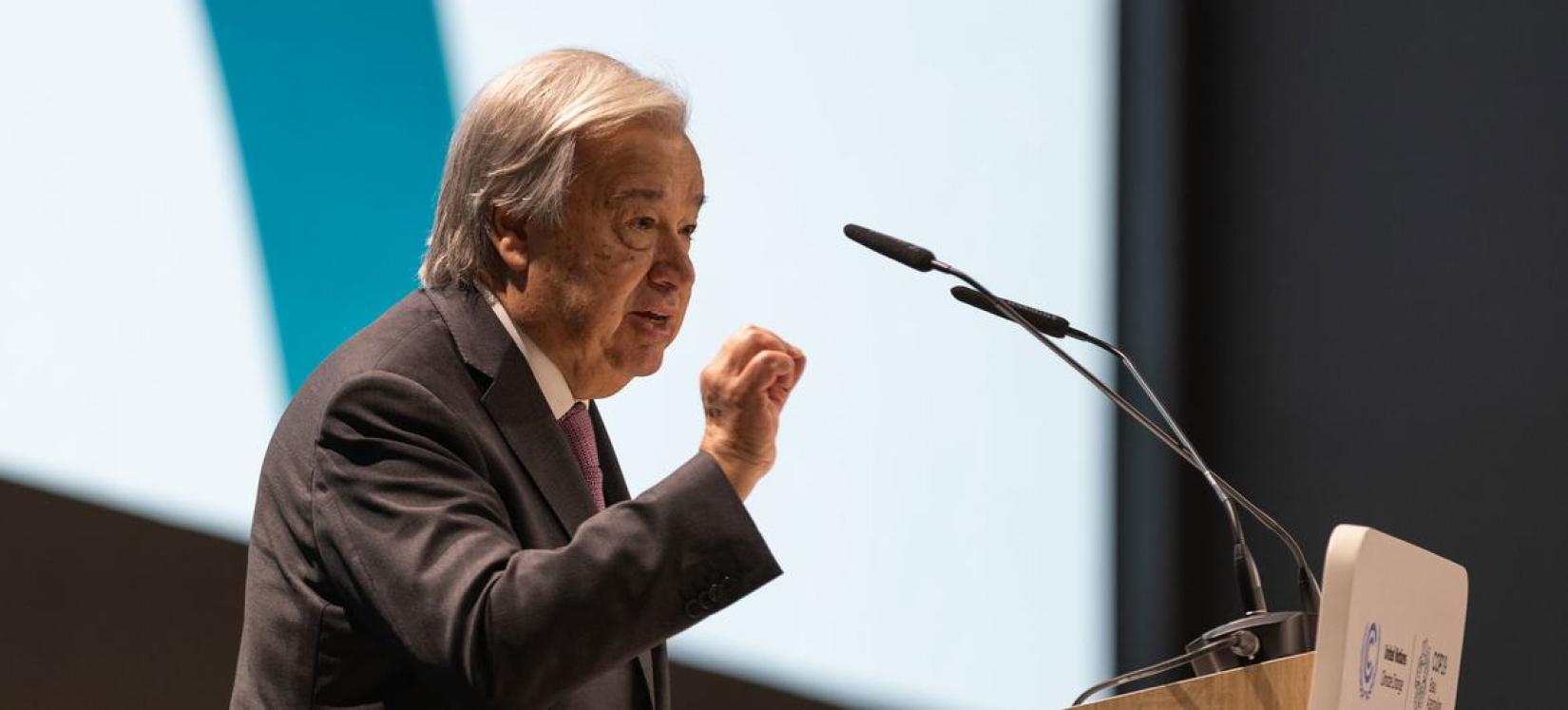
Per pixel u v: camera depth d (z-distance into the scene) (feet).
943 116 43.73
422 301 19.49
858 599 41.47
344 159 33.76
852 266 42.04
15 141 30.30
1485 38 43.09
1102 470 45.39
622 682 19.04
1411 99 44.21
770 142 40.96
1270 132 46.32
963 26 44.19
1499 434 42.14
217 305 32.27
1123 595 45.32
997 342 44.01
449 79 35.22
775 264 40.78
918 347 42.88
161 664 31.94
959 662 42.78
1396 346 44.01
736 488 17.58
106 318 31.17
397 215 34.24
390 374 18.17
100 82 31.14
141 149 31.53
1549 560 41.06
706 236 39.88
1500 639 41.60
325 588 17.88
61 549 30.99
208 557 32.32
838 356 41.73
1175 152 46.80
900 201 42.96
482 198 19.47
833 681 40.88
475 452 18.16
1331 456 44.70
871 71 42.65
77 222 30.89
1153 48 46.85
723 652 39.27
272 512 18.44
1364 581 14.79
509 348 19.17
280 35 33.19
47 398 30.68
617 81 19.72
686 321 39.14
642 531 16.69
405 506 17.31
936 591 42.63
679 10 39.55
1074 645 44.55
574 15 37.58
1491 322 42.52
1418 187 43.96
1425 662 15.98
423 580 16.71
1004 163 44.62
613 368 19.89
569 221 19.16
